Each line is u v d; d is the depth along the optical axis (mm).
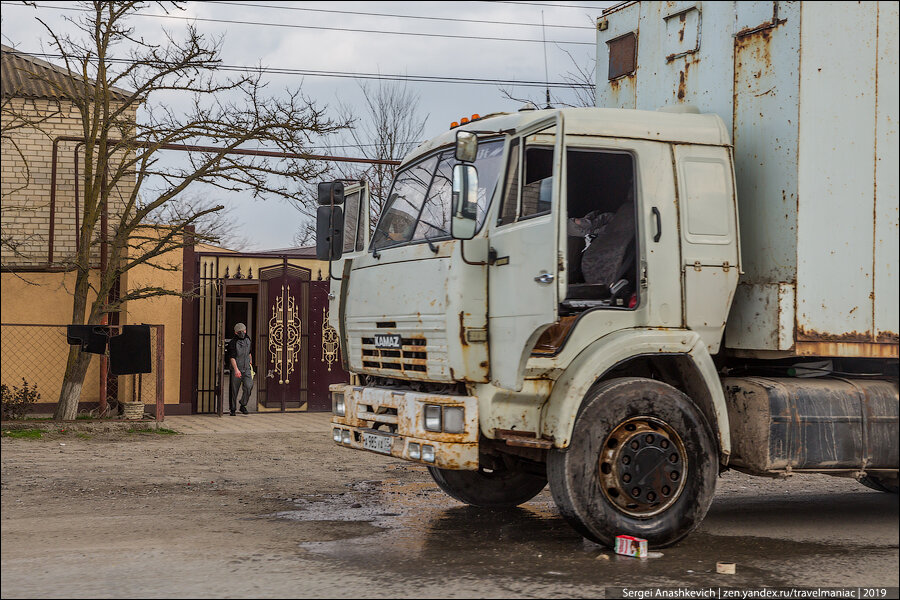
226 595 5328
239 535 7094
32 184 17734
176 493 9211
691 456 6828
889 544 7082
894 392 7324
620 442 6695
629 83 8680
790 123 7117
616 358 6648
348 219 8445
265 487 9680
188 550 6508
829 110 7184
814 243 7082
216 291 18906
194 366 18641
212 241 16297
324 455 12500
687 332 6848
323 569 5992
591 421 6641
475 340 6672
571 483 6574
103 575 5773
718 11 7742
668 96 8188
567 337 6668
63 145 17891
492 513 8375
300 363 19688
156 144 15664
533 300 6258
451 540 7062
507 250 6562
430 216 7301
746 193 7371
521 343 6367
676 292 6965
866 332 7199
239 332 18875
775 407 7023
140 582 5605
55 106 17859
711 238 7098
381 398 7449
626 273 7055
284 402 19422
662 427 6820
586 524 6578
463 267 6660
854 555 6688
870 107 7316
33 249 17672
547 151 6848
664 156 7070
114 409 17719
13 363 17266
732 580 5895
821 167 7137
